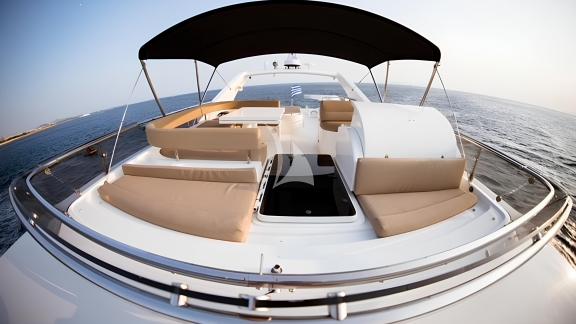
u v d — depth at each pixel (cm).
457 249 87
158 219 126
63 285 106
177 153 189
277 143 278
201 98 362
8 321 101
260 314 90
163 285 93
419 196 148
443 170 147
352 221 137
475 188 154
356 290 92
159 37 195
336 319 88
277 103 396
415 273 89
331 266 101
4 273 113
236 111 298
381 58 290
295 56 410
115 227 126
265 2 175
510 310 97
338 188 170
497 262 104
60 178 168
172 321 94
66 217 103
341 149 192
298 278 80
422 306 92
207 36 230
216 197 144
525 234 101
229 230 117
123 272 98
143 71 228
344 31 228
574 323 98
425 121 159
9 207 1524
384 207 136
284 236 128
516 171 161
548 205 117
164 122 220
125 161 195
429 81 217
